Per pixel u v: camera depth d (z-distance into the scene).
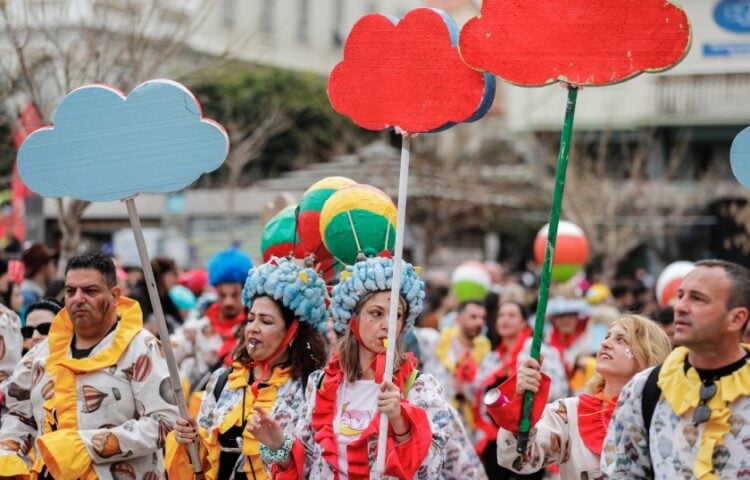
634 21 6.73
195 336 12.22
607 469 6.32
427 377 7.39
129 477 8.16
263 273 8.06
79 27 16.97
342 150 35.94
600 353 8.04
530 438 7.16
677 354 6.13
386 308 7.30
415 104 7.35
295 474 7.35
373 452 7.12
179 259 26.88
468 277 18.42
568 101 6.89
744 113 40.91
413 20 7.38
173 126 7.52
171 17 20.02
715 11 28.98
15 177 18.59
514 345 14.14
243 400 8.09
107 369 8.17
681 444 5.95
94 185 7.63
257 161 36.72
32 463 8.70
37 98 15.74
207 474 7.94
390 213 8.32
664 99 41.44
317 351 8.16
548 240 6.86
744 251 28.67
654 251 40.78
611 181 37.88
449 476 9.23
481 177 36.28
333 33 46.75
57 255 14.20
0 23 18.03
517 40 6.95
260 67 36.69
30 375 8.61
